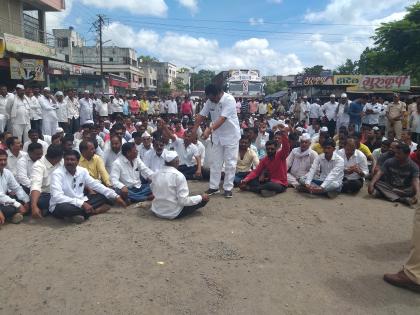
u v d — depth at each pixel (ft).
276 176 21.24
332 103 45.21
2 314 9.47
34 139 22.47
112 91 115.96
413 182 19.69
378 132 30.78
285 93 113.91
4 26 56.34
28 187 18.01
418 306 10.28
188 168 25.32
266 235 14.83
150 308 9.76
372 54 92.99
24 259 12.19
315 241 14.44
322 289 10.98
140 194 19.20
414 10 82.89
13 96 33.91
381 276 11.86
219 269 11.85
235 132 19.51
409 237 15.05
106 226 15.30
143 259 12.28
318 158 21.40
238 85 78.59
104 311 9.59
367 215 17.67
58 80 80.02
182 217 16.60
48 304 9.86
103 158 20.72
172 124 37.76
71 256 12.41
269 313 9.77
